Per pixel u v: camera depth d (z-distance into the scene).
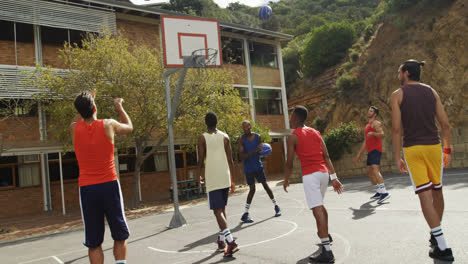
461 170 11.41
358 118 23.83
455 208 5.45
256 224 6.39
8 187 14.13
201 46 11.07
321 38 31.81
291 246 4.56
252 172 6.79
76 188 15.75
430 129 3.54
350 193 8.90
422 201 3.48
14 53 14.86
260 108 23.59
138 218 9.84
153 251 5.28
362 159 15.00
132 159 17.75
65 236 8.20
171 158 7.96
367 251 3.90
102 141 3.18
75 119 3.39
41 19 15.19
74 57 12.52
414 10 22.33
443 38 19.22
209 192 4.73
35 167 14.83
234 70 22.28
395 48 22.16
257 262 4.01
